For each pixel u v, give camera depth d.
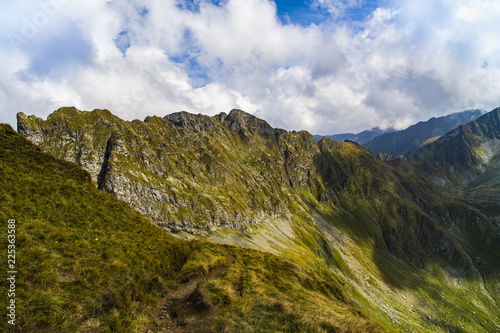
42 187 25.14
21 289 14.00
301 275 41.31
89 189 31.16
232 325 17.83
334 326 19.17
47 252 17.72
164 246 29.73
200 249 35.59
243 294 23.64
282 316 19.70
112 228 26.62
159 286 22.61
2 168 23.97
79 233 22.17
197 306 20.44
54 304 14.34
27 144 30.56
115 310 17.17
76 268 17.92
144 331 16.77
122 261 21.75
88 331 14.57
